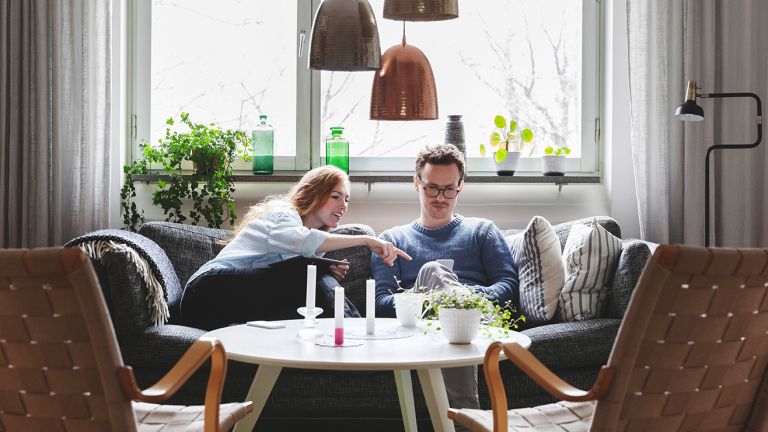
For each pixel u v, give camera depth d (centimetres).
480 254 335
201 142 380
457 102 411
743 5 379
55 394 163
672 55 380
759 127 345
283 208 324
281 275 305
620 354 159
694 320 160
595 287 309
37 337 158
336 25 247
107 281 289
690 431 173
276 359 197
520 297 319
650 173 381
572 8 411
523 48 411
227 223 392
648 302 155
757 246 386
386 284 327
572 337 287
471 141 411
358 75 410
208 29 409
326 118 410
